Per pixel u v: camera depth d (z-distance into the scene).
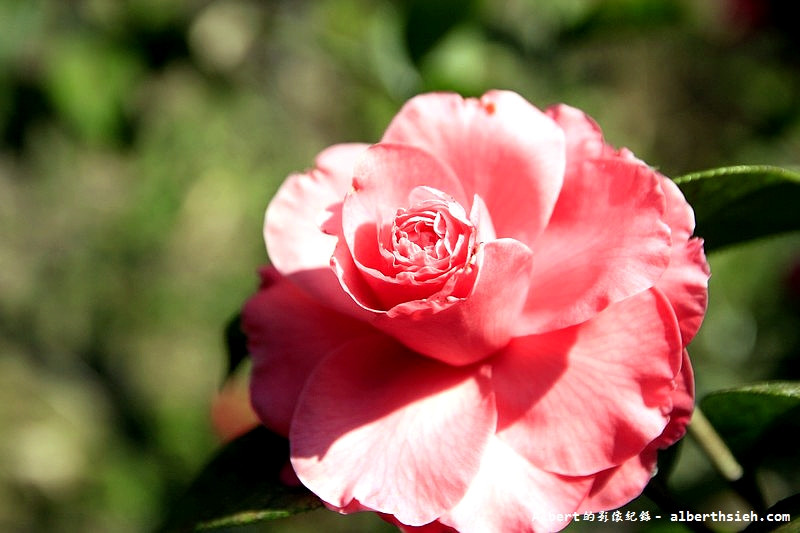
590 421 0.31
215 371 1.19
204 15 0.75
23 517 1.01
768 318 0.95
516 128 0.34
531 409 0.32
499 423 0.32
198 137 1.14
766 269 1.04
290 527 0.92
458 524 0.31
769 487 0.71
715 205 0.36
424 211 0.32
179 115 1.12
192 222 1.20
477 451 0.31
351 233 0.32
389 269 0.32
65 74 0.72
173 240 1.20
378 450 0.32
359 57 0.71
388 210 0.33
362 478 0.31
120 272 1.18
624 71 1.20
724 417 0.35
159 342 1.19
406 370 0.33
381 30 0.61
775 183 0.35
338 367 0.33
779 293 0.90
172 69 0.77
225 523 0.33
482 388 0.32
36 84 0.72
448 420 0.32
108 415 1.04
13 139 0.73
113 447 1.01
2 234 1.15
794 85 0.94
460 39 0.59
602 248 0.32
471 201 0.34
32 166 1.10
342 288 0.32
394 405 0.33
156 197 1.17
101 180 1.17
